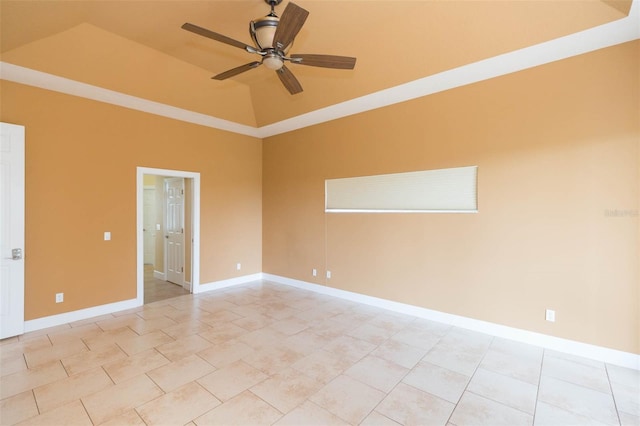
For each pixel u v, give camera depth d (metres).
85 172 3.86
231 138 5.50
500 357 2.89
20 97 3.39
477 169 3.48
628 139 2.68
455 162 3.62
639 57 2.63
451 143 3.65
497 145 3.33
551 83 3.02
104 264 4.02
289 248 5.53
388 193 4.23
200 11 2.82
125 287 4.21
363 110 4.42
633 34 2.57
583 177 2.88
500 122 3.31
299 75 3.98
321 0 2.69
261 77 4.25
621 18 2.36
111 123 4.07
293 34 2.26
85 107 3.86
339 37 3.27
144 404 2.20
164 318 3.89
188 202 5.23
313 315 4.02
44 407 2.15
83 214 3.84
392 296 4.19
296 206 5.40
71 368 2.67
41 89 3.53
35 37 2.85
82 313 3.83
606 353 2.79
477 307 3.49
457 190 3.65
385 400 2.26
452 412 2.14
